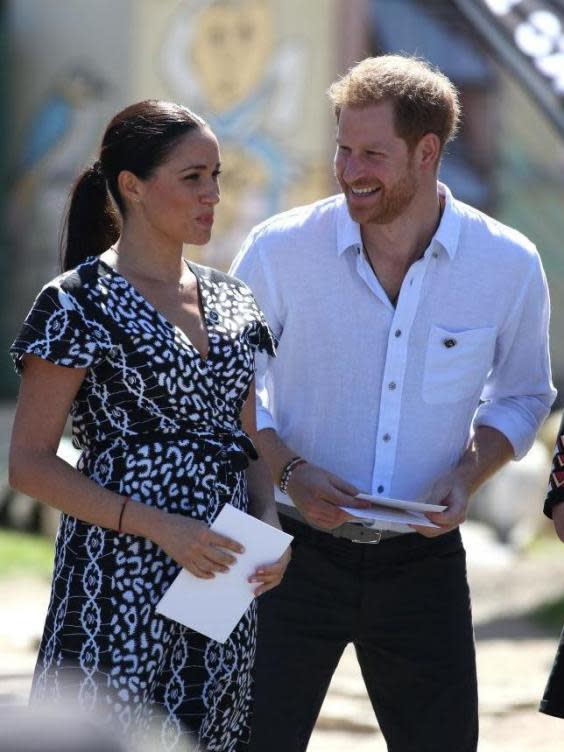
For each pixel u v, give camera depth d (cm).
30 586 3725
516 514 4009
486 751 1962
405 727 1361
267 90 5578
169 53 5859
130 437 1081
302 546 1334
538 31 2612
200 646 1101
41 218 6475
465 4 2705
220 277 1169
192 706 1092
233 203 5659
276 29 5541
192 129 1106
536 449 4150
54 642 1077
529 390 1395
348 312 1315
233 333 1134
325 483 1277
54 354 1052
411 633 1337
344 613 1338
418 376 1316
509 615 3020
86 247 1153
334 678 2388
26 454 1072
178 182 1096
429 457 1331
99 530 1077
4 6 6431
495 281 1320
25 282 6581
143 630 1066
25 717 565
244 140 5644
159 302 1106
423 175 1266
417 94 1234
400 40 5353
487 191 5412
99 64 6153
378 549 1325
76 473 1072
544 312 1368
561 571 3450
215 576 1076
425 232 1300
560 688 1202
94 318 1065
